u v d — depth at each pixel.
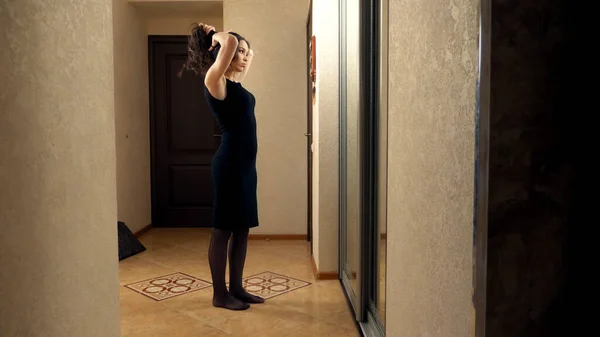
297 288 3.30
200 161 5.74
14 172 0.90
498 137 0.52
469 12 0.80
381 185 2.24
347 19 3.22
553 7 0.51
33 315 0.95
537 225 0.53
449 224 0.91
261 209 4.93
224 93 2.76
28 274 0.94
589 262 0.53
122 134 4.73
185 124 5.71
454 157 0.88
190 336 2.48
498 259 0.53
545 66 0.52
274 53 4.86
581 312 0.53
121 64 4.72
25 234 0.93
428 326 1.06
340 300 3.04
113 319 1.34
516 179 0.52
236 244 2.96
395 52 1.38
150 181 5.69
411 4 1.18
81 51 1.16
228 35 2.73
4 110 0.87
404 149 1.27
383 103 2.19
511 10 0.51
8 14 0.88
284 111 4.89
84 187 1.17
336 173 3.47
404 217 1.28
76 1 1.13
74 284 1.12
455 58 0.87
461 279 0.86
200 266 3.96
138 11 5.29
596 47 0.51
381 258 2.26
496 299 0.53
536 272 0.53
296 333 2.51
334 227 3.49
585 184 0.53
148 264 4.02
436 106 0.99
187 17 5.62
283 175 4.92
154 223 5.75
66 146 1.09
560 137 0.52
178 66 5.68
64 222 1.08
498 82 0.52
